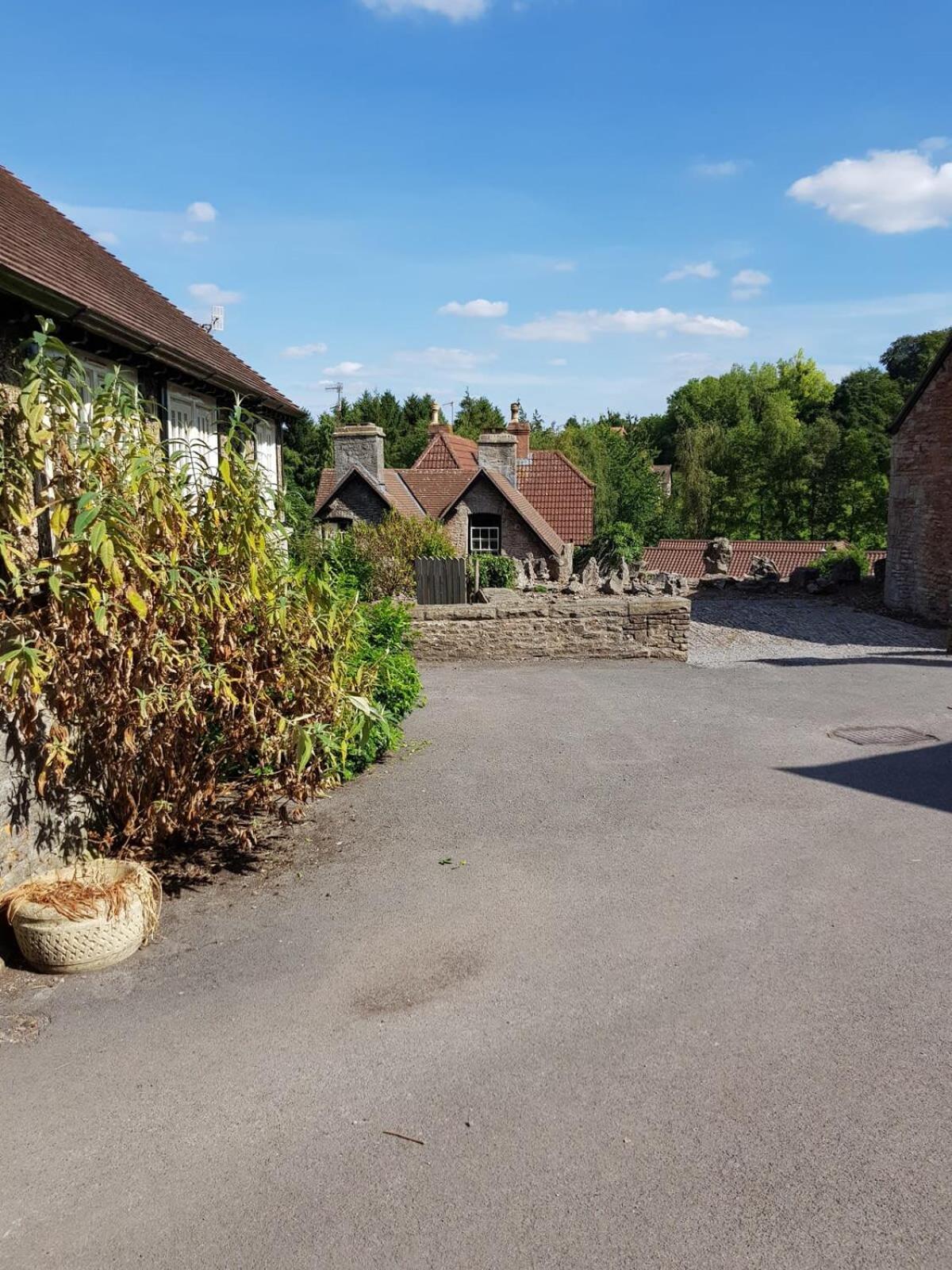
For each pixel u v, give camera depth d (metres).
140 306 11.71
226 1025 4.75
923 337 66.25
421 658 15.60
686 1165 3.69
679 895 6.25
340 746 6.89
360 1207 3.51
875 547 51.28
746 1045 4.49
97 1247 3.35
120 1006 4.95
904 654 16.09
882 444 55.41
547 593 21.41
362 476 29.50
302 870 6.77
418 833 7.51
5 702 5.51
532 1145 3.83
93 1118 4.05
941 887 6.31
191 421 12.21
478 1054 4.46
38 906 5.35
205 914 6.08
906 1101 4.05
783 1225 3.38
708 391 76.81
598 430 58.66
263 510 6.83
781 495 59.00
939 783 8.59
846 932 5.67
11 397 8.18
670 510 59.38
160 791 6.73
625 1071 4.31
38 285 7.66
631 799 8.28
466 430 64.62
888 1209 3.45
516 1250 3.30
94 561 5.69
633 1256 3.26
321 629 6.89
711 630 19.02
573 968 5.29
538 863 6.86
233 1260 3.28
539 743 10.23
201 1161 3.78
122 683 5.96
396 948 5.57
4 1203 3.57
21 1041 4.62
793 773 8.98
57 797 6.18
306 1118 4.03
